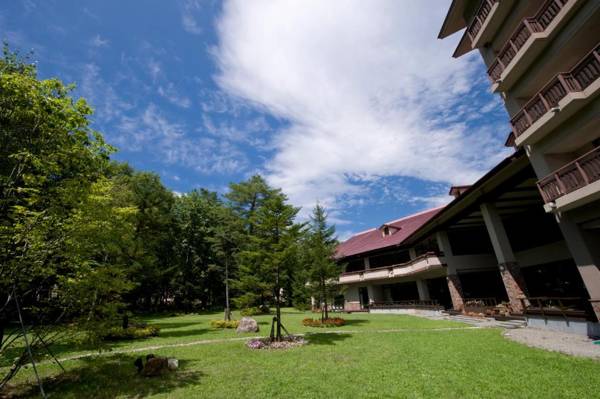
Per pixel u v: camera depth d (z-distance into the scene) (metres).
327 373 8.86
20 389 8.21
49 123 8.05
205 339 15.89
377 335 15.51
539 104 12.30
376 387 7.53
